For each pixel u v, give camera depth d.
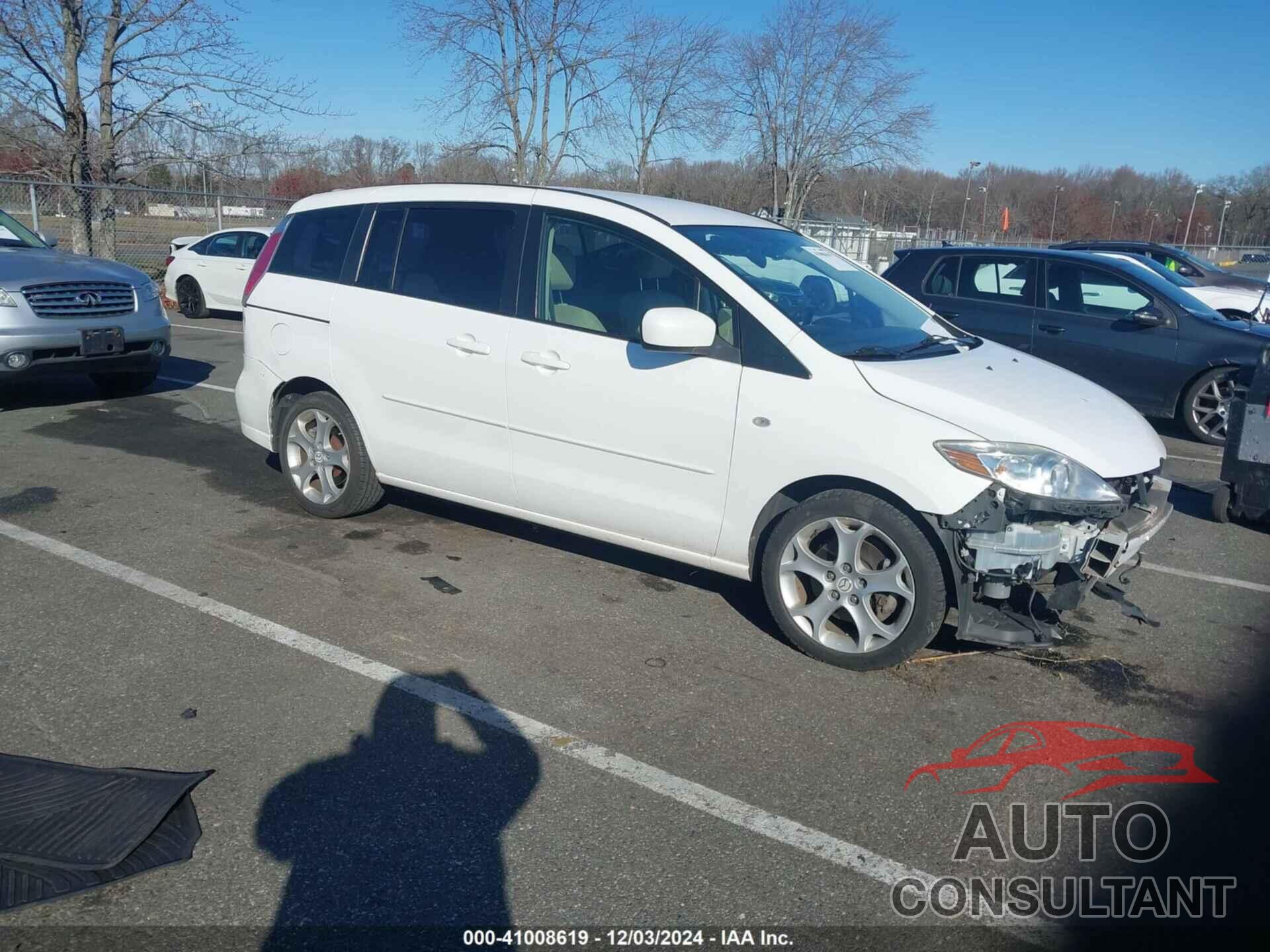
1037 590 3.98
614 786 3.27
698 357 4.27
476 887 2.79
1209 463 8.16
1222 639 4.63
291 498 6.21
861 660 4.07
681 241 4.45
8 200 17.67
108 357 8.19
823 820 3.14
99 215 17.88
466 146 19.72
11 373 7.57
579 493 4.67
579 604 4.72
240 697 3.75
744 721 3.71
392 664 4.06
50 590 4.67
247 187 22.08
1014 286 9.44
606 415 4.50
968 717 3.80
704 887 2.82
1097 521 3.87
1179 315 8.82
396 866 2.86
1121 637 4.60
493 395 4.86
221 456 7.16
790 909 2.75
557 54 19.02
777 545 4.17
